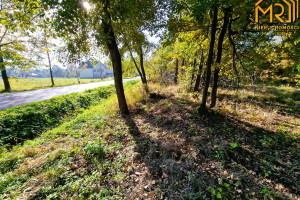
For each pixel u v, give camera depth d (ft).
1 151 14.01
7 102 29.81
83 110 27.86
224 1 10.86
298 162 9.30
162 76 58.39
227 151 10.75
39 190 8.05
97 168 9.87
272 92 31.37
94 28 14.11
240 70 20.42
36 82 85.61
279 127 14.93
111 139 14.16
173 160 9.99
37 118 20.81
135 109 23.82
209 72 17.43
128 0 11.00
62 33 11.55
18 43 35.27
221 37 16.99
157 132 15.05
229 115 18.31
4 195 7.69
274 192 7.11
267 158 9.95
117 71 20.13
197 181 8.05
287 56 14.88
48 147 13.29
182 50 25.76
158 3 13.76
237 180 8.07
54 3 9.04
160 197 7.25
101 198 7.39
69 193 7.85
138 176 8.91
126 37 21.49
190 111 19.63
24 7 10.41
